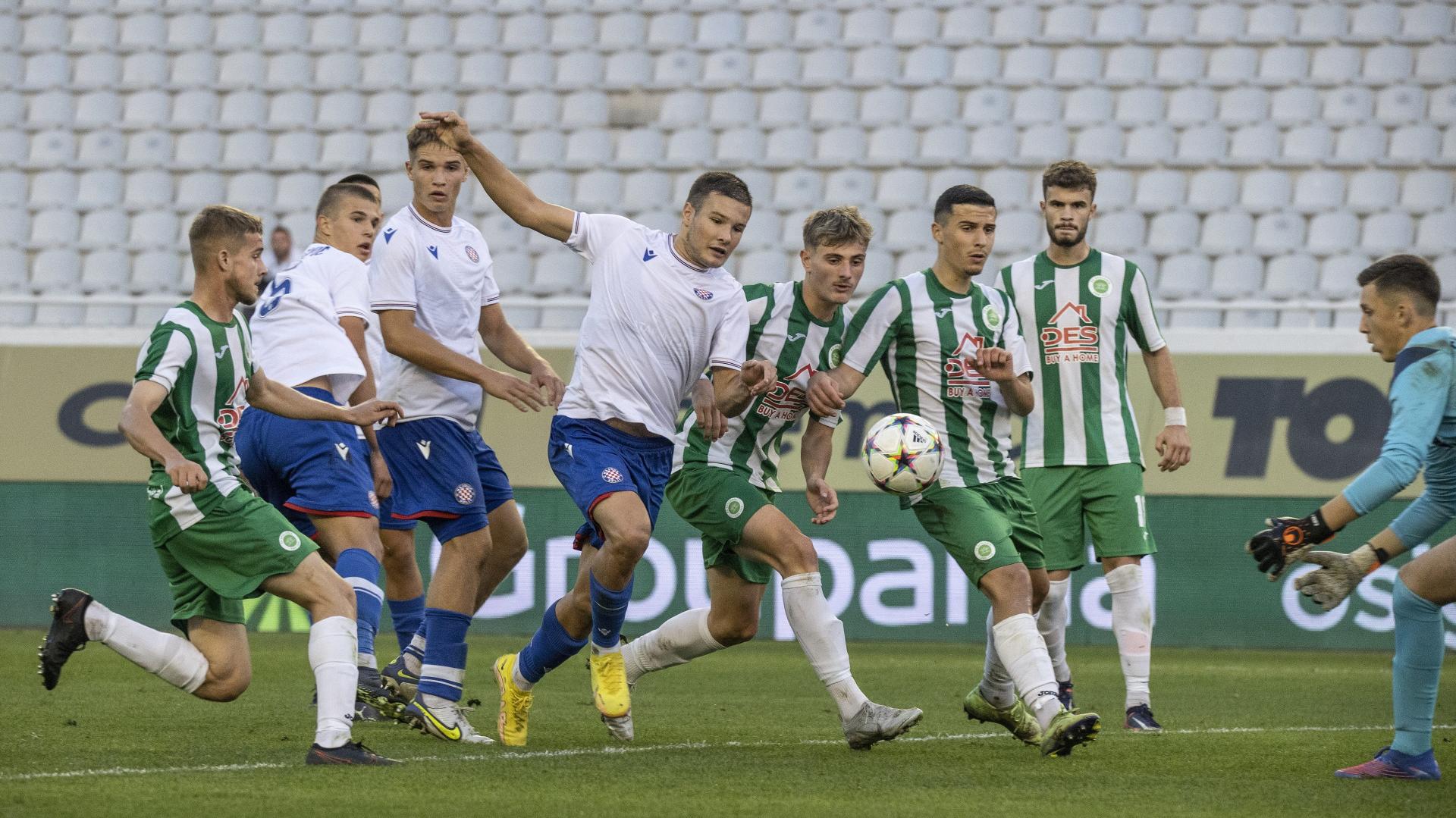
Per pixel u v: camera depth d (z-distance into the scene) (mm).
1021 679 17312
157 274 55438
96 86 60000
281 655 31359
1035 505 22672
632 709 23141
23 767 15914
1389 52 55375
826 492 18719
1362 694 26047
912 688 26672
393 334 19828
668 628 20125
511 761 16797
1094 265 22594
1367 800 14695
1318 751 18688
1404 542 16344
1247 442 36406
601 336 18484
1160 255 52281
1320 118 54625
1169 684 27844
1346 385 36406
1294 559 16047
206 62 60250
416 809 13359
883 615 36500
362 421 17266
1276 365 36875
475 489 20203
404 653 20953
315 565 16172
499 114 58312
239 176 57438
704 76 58406
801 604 18062
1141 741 19688
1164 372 23109
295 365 20266
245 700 23172
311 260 21375
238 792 14164
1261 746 19141
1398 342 16359
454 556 19812
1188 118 55062
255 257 16219
